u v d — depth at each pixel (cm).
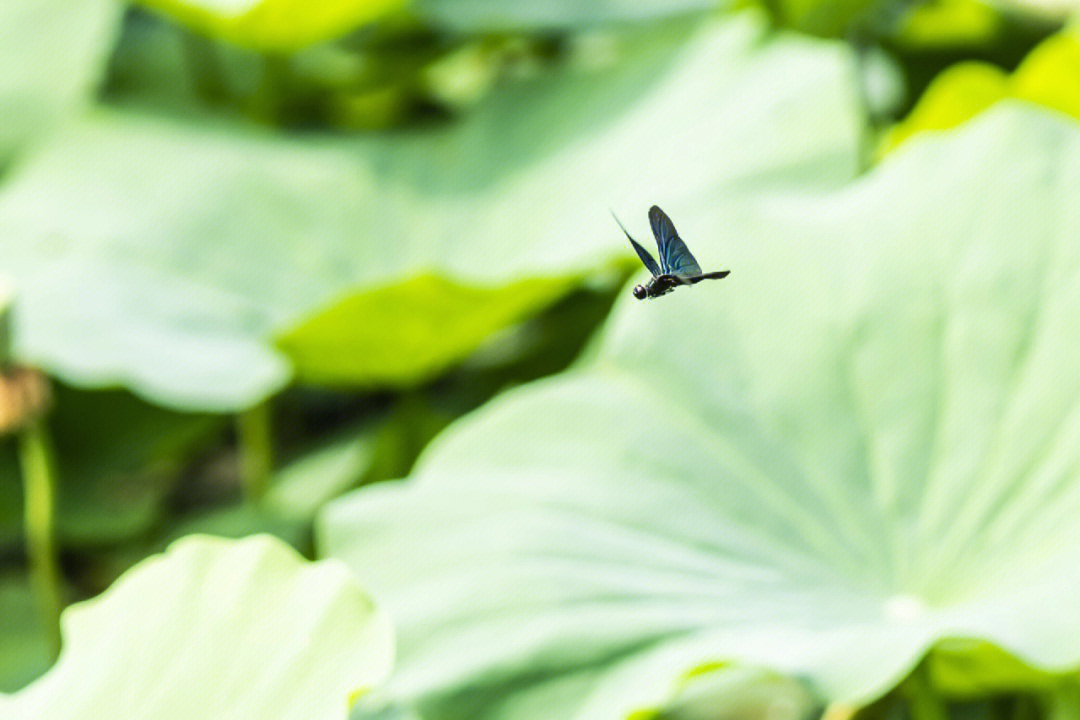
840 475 218
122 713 185
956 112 299
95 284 295
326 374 279
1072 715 208
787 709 230
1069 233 219
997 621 199
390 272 312
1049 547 207
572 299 306
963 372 218
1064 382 213
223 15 296
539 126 332
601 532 217
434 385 326
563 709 204
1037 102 300
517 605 210
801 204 233
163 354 277
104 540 305
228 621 187
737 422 223
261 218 321
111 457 325
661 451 223
